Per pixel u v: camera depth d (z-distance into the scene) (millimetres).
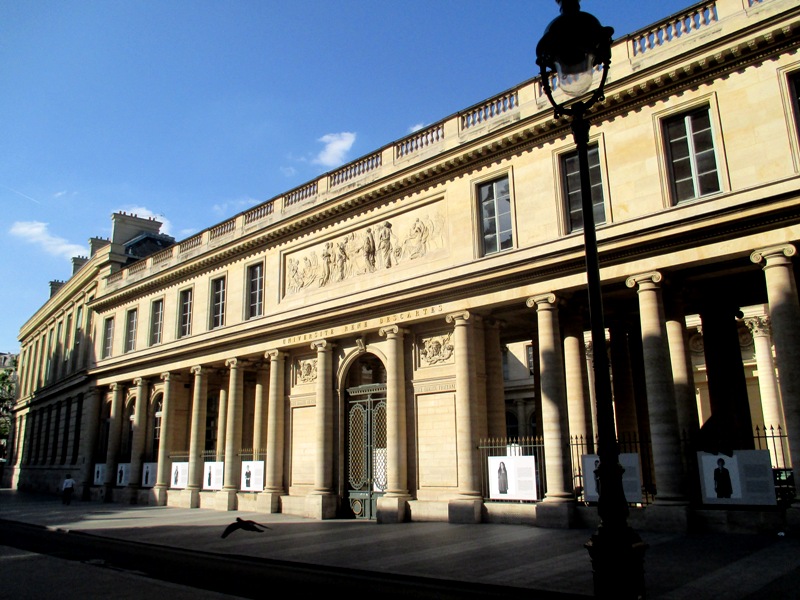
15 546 21297
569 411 25328
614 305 27094
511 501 23891
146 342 44344
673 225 20547
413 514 26500
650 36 22922
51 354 66125
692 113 21578
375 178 31062
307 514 30266
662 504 19734
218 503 35469
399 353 28219
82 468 49438
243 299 37000
